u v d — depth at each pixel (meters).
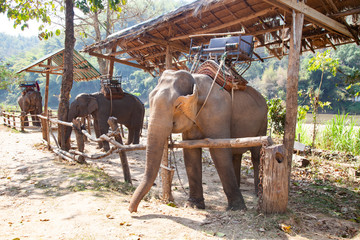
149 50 9.20
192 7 5.47
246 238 3.08
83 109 9.30
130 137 10.58
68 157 7.12
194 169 4.74
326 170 7.45
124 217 3.59
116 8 9.22
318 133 11.36
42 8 8.98
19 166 6.61
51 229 3.28
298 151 9.04
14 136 11.41
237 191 4.37
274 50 8.02
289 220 3.44
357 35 6.60
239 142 3.74
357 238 3.41
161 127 3.77
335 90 46.84
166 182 4.73
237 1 5.52
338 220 4.16
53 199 4.45
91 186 5.06
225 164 4.33
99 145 9.76
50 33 9.29
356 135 9.82
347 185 6.30
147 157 3.76
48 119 8.71
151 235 3.07
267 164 3.54
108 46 7.64
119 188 5.16
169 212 3.98
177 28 7.09
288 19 6.32
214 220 3.65
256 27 6.93
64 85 8.20
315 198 5.34
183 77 4.09
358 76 9.06
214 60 4.96
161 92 3.89
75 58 13.17
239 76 5.02
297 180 6.70
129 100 10.24
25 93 15.46
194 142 4.24
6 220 3.60
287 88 5.04
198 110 4.30
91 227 3.24
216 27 6.41
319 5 5.55
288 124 5.02
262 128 5.84
